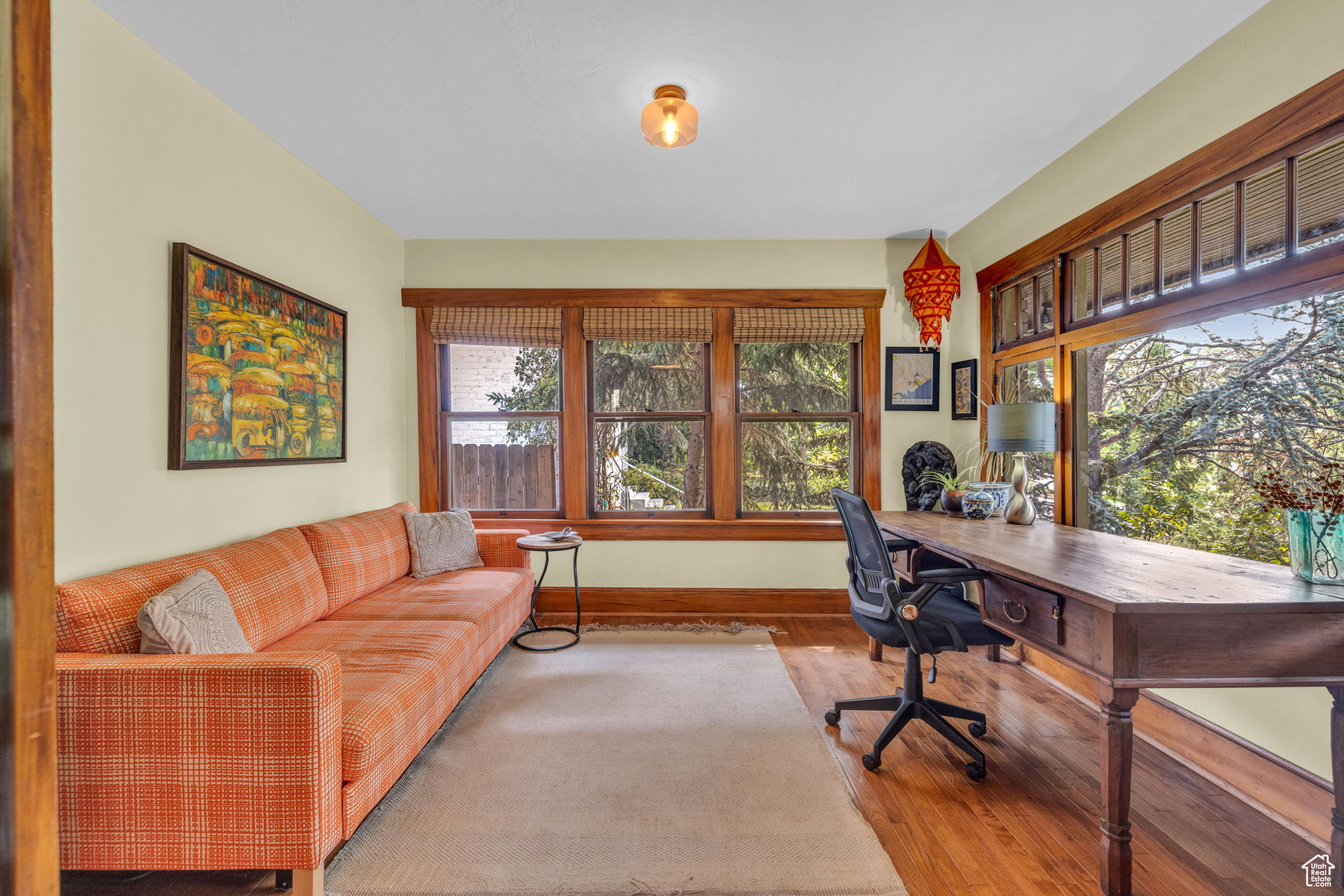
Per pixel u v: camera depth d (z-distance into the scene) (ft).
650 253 12.95
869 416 13.01
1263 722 6.12
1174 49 6.75
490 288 12.85
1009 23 6.29
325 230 9.93
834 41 6.55
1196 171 6.93
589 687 8.96
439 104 7.76
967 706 8.41
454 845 5.48
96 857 4.62
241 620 6.39
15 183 1.45
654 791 6.32
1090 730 7.72
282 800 4.58
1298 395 6.03
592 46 6.63
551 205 11.03
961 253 12.50
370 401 11.41
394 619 7.97
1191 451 7.28
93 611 5.14
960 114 8.05
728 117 8.05
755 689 8.92
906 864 5.28
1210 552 6.87
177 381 6.75
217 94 7.46
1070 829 5.74
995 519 9.96
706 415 13.24
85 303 5.77
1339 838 5.08
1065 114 8.07
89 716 4.59
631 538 12.89
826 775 6.63
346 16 6.14
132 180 6.28
